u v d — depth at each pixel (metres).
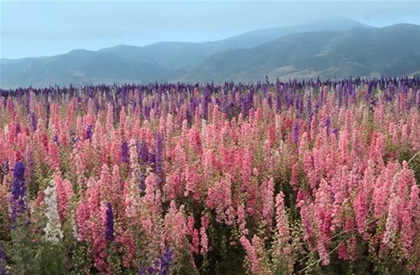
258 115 6.91
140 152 4.77
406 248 3.78
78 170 4.63
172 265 3.61
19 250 3.43
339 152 5.23
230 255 4.25
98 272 3.80
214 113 6.62
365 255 3.97
